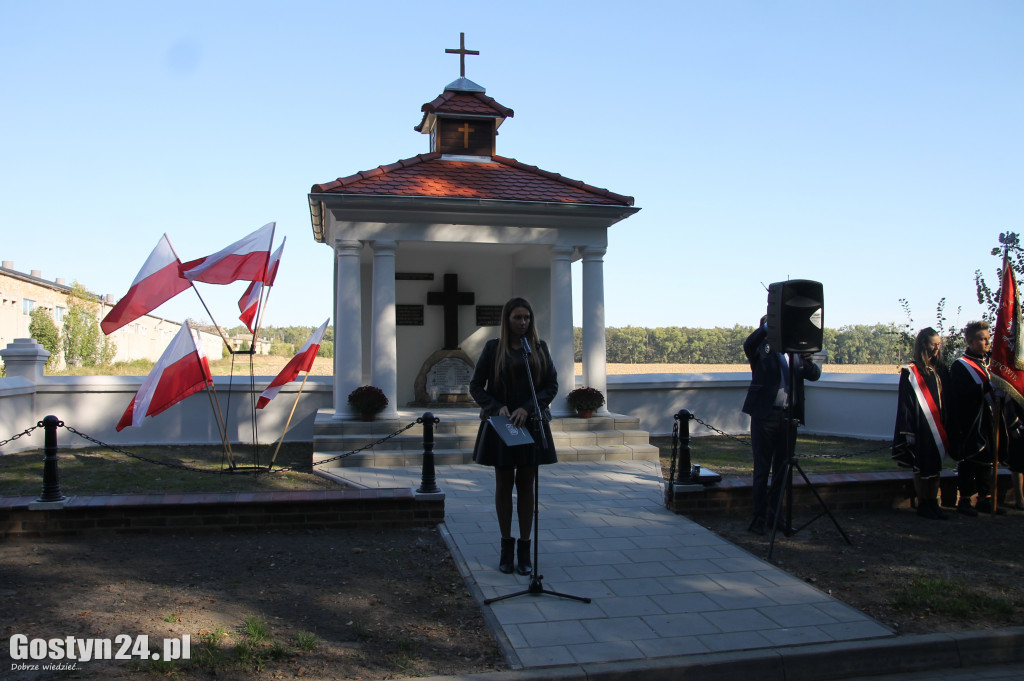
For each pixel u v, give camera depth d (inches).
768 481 296.5
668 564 252.7
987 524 306.2
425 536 282.4
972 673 188.4
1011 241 340.5
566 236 507.5
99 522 273.6
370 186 478.0
